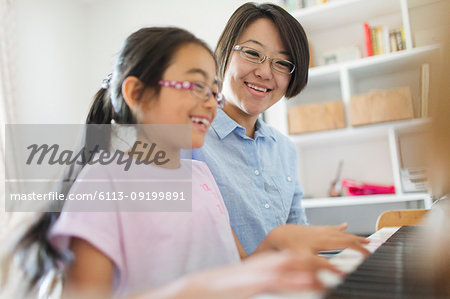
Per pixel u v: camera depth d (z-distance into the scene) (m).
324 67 2.24
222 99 0.77
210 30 2.98
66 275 0.49
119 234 0.55
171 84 0.65
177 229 0.61
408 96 2.00
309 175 2.51
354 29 2.43
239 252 0.81
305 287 0.31
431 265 0.32
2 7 2.52
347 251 0.57
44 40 2.96
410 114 2.00
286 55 1.02
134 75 0.67
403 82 2.27
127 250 0.55
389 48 2.16
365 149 2.38
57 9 3.12
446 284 0.29
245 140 1.07
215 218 0.71
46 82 2.93
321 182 2.48
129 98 0.67
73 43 3.24
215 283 0.32
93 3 3.39
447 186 0.20
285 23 1.00
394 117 2.02
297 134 2.28
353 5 2.20
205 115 0.68
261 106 1.03
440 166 0.20
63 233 0.48
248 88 1.01
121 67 0.70
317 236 0.58
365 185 2.13
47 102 2.91
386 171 2.32
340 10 2.26
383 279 0.33
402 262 0.40
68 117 3.09
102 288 0.49
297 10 2.32
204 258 0.64
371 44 2.21
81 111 3.23
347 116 2.20
